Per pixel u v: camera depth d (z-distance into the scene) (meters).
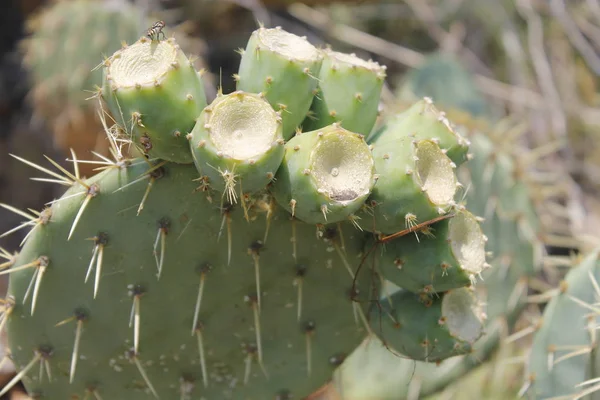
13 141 1.44
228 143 0.52
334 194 0.52
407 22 1.70
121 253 0.57
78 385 0.60
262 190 0.55
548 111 1.55
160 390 0.60
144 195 0.56
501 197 0.77
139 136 0.53
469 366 0.74
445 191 0.54
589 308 0.62
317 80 0.54
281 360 0.60
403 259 0.55
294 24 1.59
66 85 1.00
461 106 1.19
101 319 0.58
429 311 0.57
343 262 0.58
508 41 1.66
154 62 0.53
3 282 1.08
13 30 1.58
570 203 1.33
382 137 0.55
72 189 0.57
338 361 0.61
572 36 1.65
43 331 0.59
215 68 1.45
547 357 0.63
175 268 0.58
